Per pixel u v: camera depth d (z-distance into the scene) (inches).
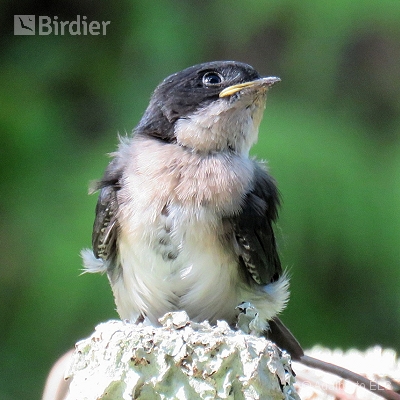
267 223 293.6
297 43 504.7
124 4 514.3
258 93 293.3
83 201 442.0
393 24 492.7
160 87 302.0
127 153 294.0
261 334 289.9
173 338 202.4
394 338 446.3
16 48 509.4
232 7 508.7
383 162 458.9
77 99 496.4
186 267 276.4
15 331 436.5
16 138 470.3
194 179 277.1
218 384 199.8
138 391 200.8
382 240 440.8
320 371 282.2
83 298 425.4
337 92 502.0
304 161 439.8
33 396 433.1
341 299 448.8
